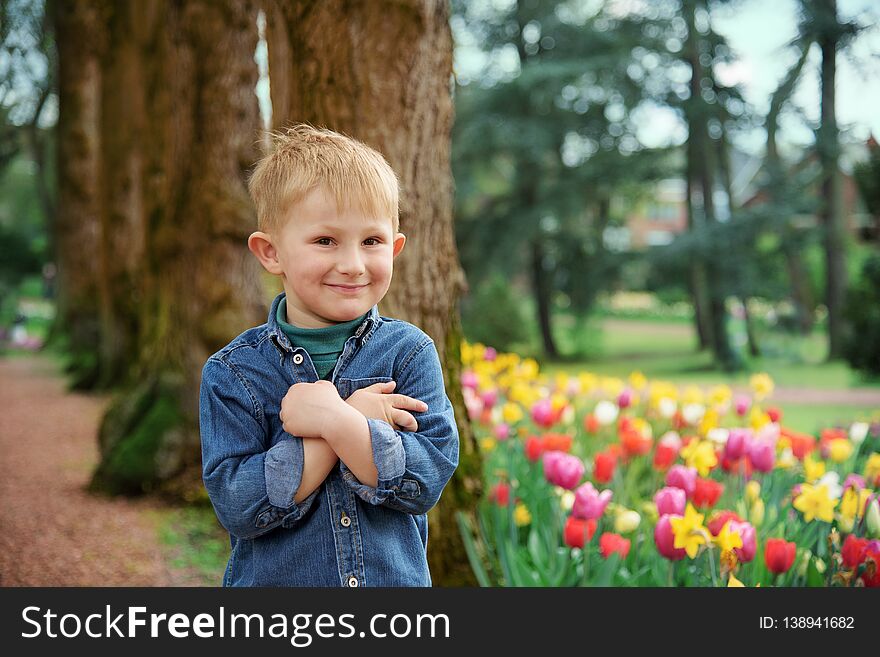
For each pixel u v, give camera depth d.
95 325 15.35
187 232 6.61
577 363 25.12
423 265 3.42
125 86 11.03
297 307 1.81
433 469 1.75
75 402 11.55
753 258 23.08
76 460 7.82
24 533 5.50
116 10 10.59
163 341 6.77
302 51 3.37
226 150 6.48
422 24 3.35
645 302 49.59
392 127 3.32
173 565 4.92
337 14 3.30
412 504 1.75
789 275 24.47
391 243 1.75
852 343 16.09
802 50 21.94
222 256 6.54
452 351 3.58
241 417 1.76
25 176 35.16
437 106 3.45
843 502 3.14
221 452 1.74
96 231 15.44
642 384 6.07
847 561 2.89
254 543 1.80
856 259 24.12
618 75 24.11
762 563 3.15
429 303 3.44
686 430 5.23
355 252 1.69
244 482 1.70
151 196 6.94
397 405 1.75
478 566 3.38
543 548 3.85
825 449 4.45
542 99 24.56
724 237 22.97
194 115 6.52
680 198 50.28
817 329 30.02
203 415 1.79
